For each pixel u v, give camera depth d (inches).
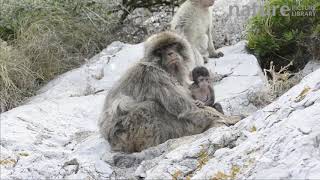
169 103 393.4
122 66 663.1
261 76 580.7
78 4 802.8
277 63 633.6
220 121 393.1
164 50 407.5
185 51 418.6
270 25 634.2
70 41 773.3
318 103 308.8
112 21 813.9
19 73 684.7
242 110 504.7
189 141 367.6
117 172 361.7
